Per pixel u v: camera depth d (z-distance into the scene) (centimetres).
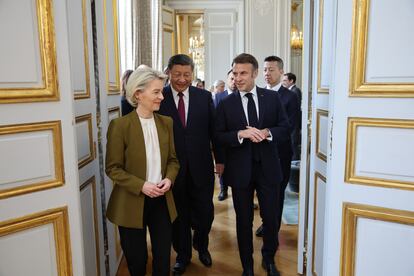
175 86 219
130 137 164
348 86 149
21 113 131
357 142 151
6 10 126
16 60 129
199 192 228
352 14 145
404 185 143
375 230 152
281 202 273
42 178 139
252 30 664
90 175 193
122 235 169
